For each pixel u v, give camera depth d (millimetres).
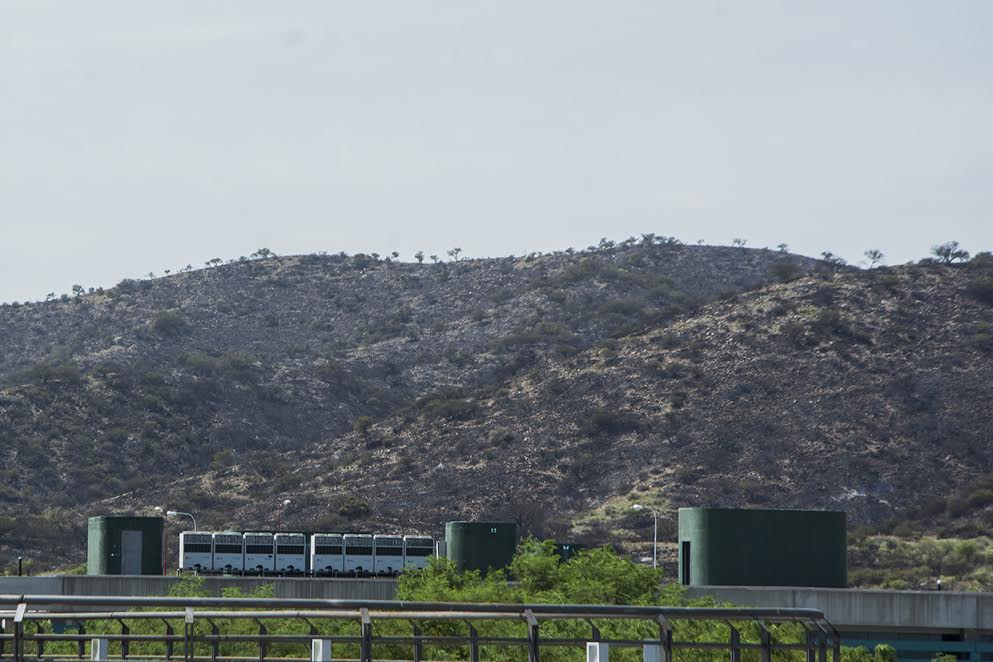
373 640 93562
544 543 194250
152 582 189500
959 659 186875
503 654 129500
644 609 94938
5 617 93750
